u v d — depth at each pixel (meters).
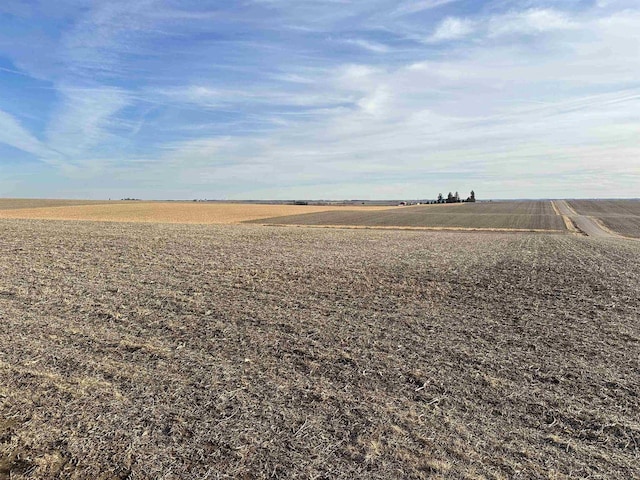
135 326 6.96
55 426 4.02
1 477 3.33
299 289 9.86
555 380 5.24
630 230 50.44
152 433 3.95
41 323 6.94
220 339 6.48
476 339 6.72
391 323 7.49
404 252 17.12
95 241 16.89
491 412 4.45
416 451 3.74
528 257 16.34
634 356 6.07
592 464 3.61
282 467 3.51
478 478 3.39
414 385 5.06
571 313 8.30
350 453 3.70
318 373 5.35
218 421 4.18
